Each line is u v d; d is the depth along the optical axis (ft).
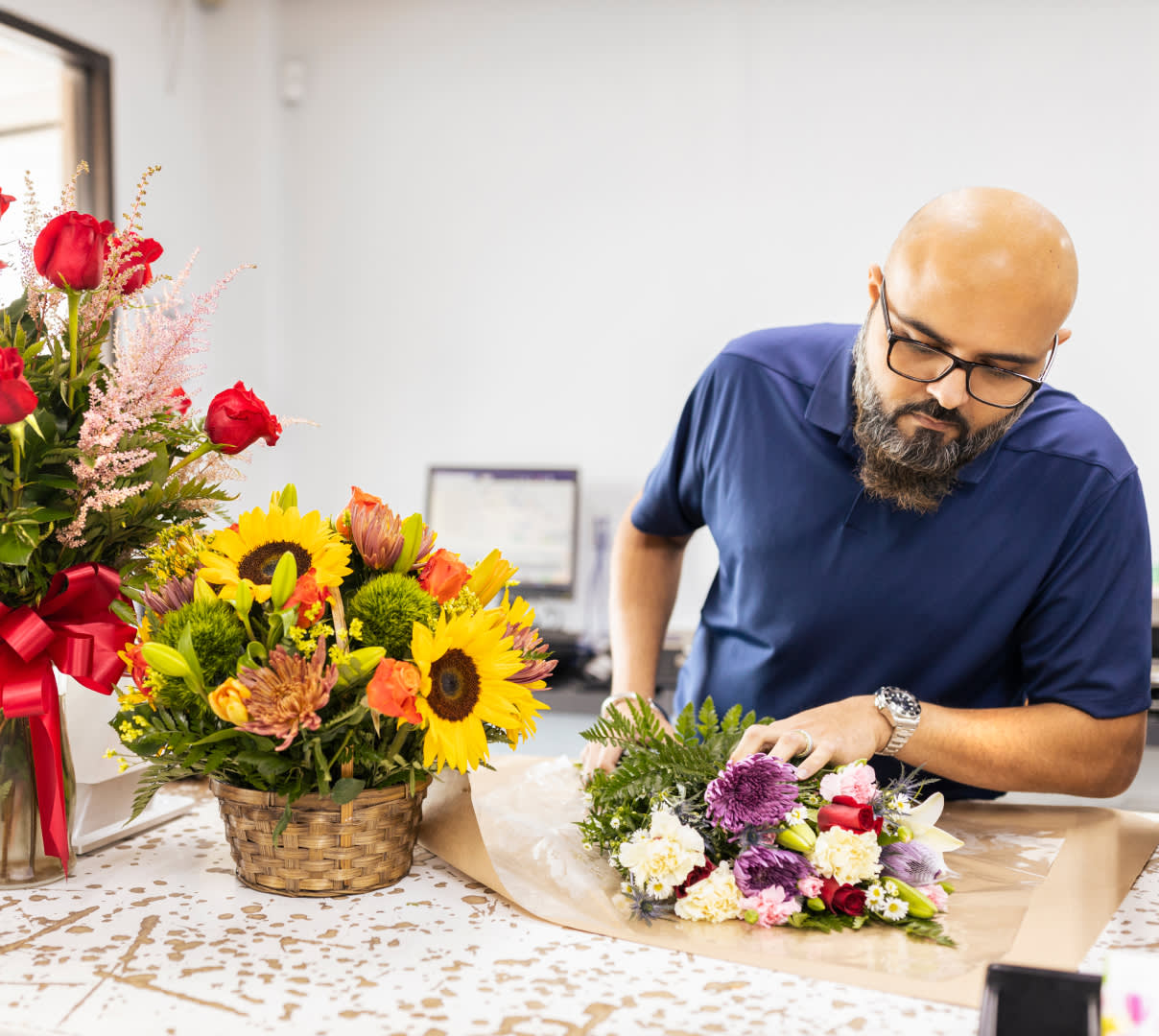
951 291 3.08
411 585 2.75
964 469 3.77
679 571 5.03
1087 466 3.77
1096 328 10.66
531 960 2.43
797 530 4.09
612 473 12.19
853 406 3.98
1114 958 1.83
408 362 12.75
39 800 2.87
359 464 12.91
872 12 11.26
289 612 2.58
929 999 2.24
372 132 12.78
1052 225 3.13
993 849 3.26
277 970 2.36
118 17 11.43
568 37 12.17
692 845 2.67
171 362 2.92
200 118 12.67
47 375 2.91
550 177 12.27
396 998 2.24
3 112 11.09
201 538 2.93
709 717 3.21
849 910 2.61
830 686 4.16
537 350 12.36
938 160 11.15
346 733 2.63
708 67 11.76
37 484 2.82
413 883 2.93
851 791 2.77
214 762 2.60
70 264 2.74
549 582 11.68
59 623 2.94
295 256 13.03
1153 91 10.53
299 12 12.92
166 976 2.33
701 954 2.47
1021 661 4.13
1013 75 10.89
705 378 4.48
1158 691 8.25
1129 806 8.16
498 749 9.57
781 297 11.66
